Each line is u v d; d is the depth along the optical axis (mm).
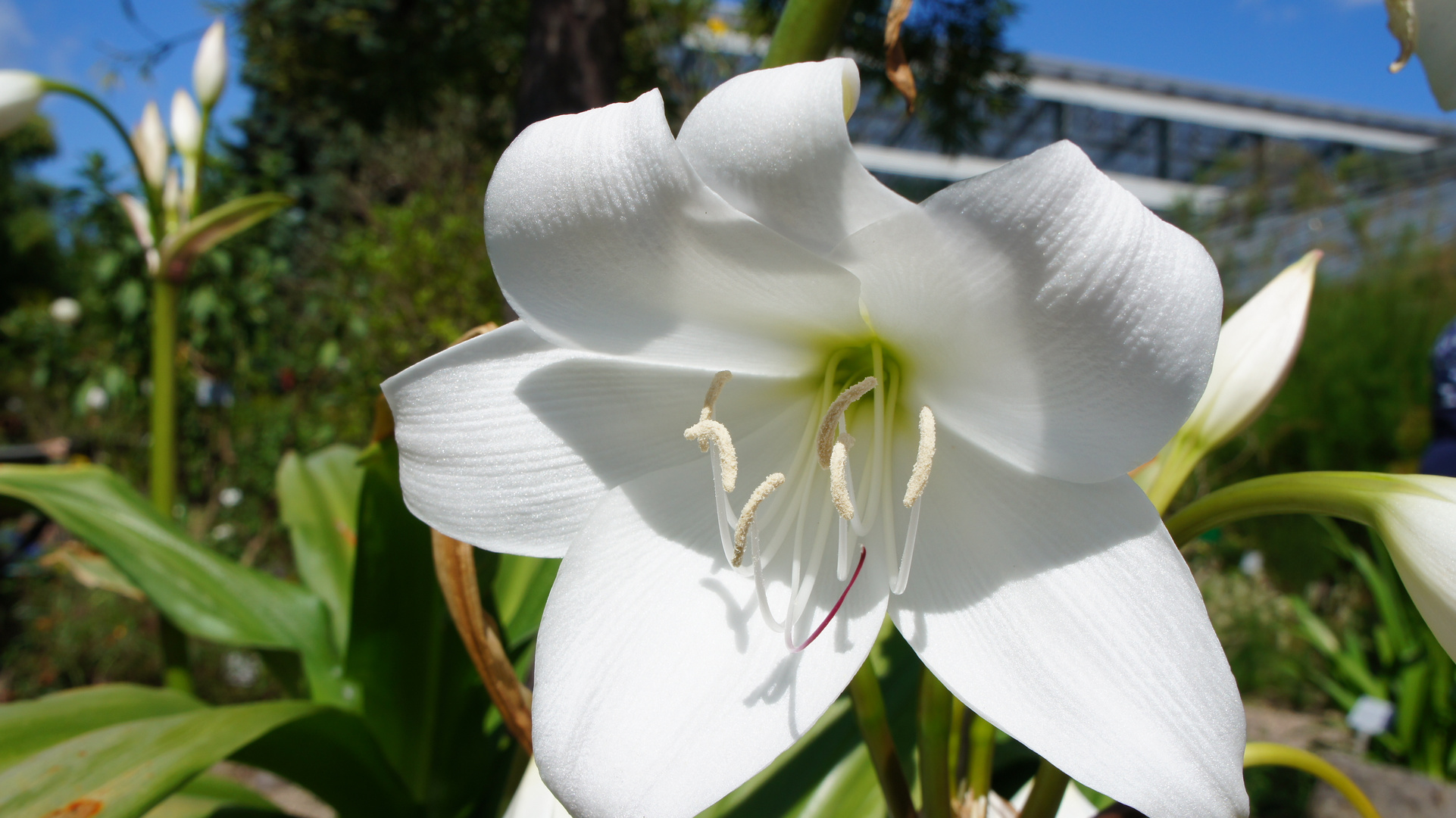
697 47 1347
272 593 324
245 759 245
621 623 165
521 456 179
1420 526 146
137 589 317
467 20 1220
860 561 178
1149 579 150
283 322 1330
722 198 141
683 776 149
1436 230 1737
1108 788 139
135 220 468
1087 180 131
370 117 1437
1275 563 1376
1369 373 1393
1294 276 212
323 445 1192
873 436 193
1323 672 1033
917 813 181
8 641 976
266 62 1542
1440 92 184
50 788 188
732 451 173
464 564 197
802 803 247
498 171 149
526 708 201
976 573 167
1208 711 140
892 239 142
